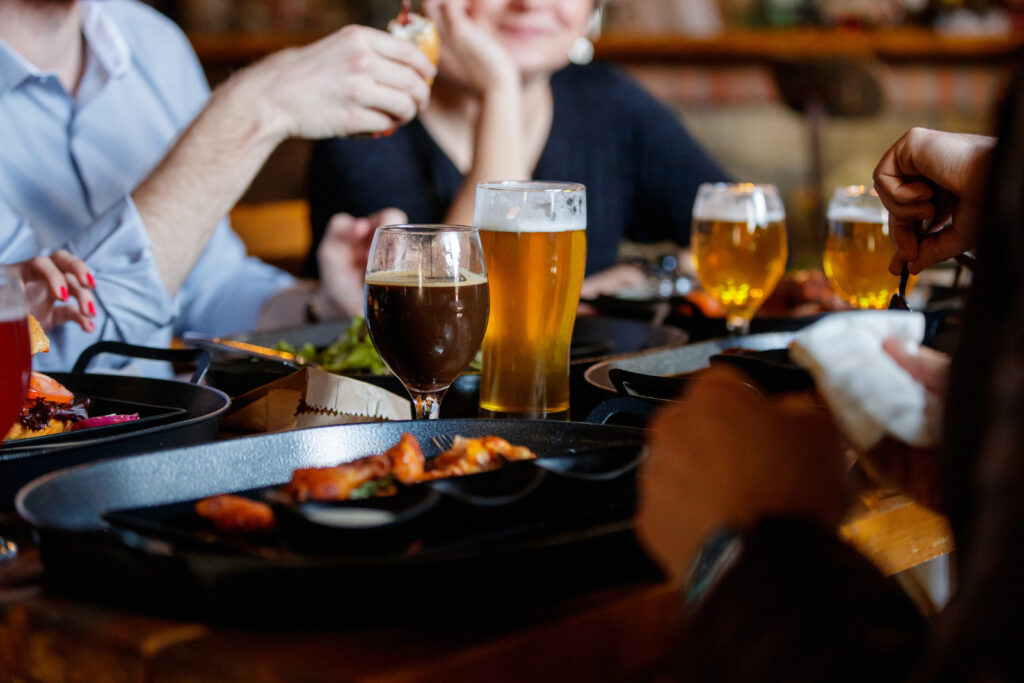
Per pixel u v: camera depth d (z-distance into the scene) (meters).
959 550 0.45
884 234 1.28
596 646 0.58
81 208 1.86
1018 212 0.43
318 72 1.54
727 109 4.68
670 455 0.56
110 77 1.92
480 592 0.56
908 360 0.58
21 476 0.73
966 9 4.73
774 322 1.40
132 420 0.88
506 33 2.29
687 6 4.57
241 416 0.94
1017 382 0.42
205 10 4.06
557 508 0.67
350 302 1.69
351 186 2.36
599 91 2.58
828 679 0.46
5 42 1.78
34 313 1.32
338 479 0.63
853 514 0.77
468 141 2.43
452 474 0.68
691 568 0.52
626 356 1.08
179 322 2.03
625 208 2.61
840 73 4.46
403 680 0.50
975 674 0.40
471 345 0.88
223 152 1.52
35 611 0.58
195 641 0.54
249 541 0.60
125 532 0.59
